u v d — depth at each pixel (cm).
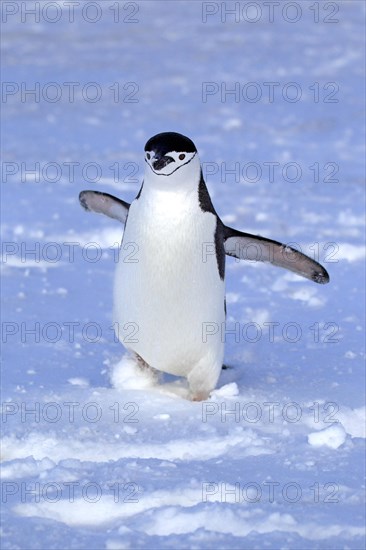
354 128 5894
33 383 2189
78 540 1454
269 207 4050
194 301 2047
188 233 2017
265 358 2441
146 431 1916
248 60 8175
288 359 2433
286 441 1880
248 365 2391
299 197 4247
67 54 8394
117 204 2308
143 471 1703
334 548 1443
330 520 1521
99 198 2330
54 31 9462
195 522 1505
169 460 1777
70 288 3008
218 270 2077
